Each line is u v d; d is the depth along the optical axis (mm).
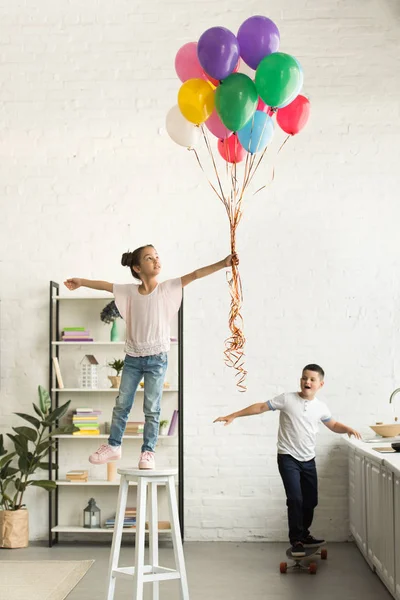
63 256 6652
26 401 6578
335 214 6570
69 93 6746
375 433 6336
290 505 5402
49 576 5168
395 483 4207
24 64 6773
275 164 6621
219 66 3676
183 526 6242
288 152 6621
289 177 6613
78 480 6258
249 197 6613
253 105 3717
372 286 6520
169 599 4652
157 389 4152
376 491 4910
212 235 6609
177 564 3988
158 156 6688
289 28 6672
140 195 6668
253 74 3900
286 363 6496
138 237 6637
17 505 6266
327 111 6633
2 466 6238
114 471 6340
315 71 6641
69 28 6777
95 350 6594
